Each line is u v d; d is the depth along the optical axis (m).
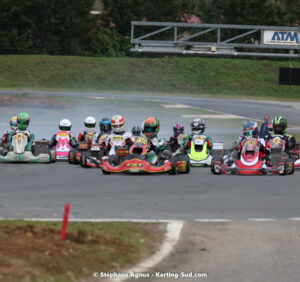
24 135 48.97
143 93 183.00
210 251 19.50
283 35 119.06
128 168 40.53
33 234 19.05
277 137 42.34
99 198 29.94
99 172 42.53
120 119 45.56
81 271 16.41
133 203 28.45
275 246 20.19
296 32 119.25
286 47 119.31
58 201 28.83
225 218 24.72
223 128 96.44
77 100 139.25
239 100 163.25
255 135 45.47
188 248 19.77
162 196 30.78
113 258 17.84
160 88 197.12
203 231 22.05
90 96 155.25
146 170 40.38
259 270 17.70
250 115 121.31
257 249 19.80
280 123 45.31
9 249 16.80
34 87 190.25
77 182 36.25
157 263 18.06
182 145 51.22
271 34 119.12
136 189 33.34
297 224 23.55
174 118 114.44
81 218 23.95
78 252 17.69
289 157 45.81
